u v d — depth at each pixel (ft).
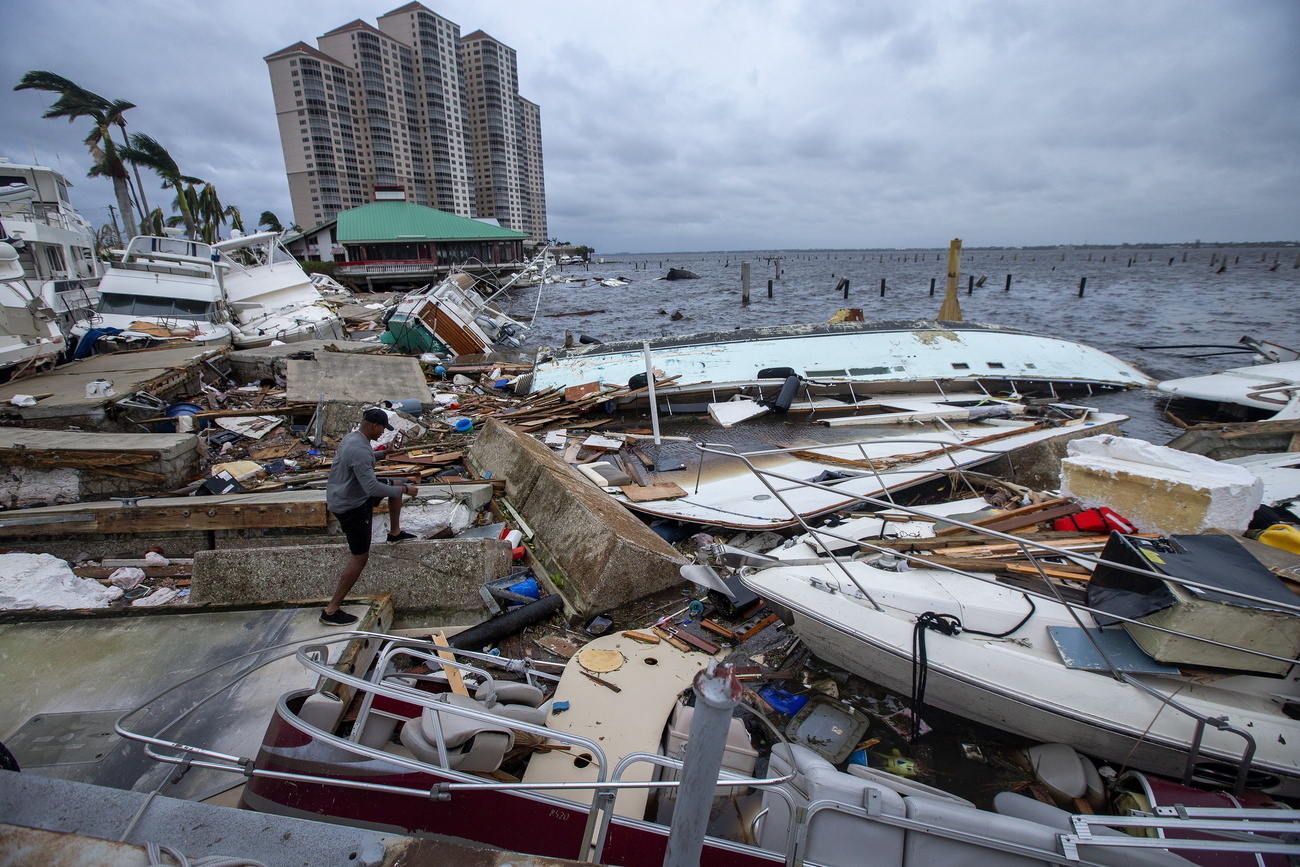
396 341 65.57
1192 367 62.59
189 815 7.63
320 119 312.29
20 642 14.67
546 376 47.93
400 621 18.24
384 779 9.81
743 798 11.91
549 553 21.63
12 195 60.08
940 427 36.63
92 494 24.27
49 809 7.68
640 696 14.47
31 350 35.68
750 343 47.34
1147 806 12.17
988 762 14.82
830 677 17.35
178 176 128.16
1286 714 13.32
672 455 33.40
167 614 15.83
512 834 10.07
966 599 15.96
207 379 43.75
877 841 9.92
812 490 26.81
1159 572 13.26
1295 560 14.71
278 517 21.17
